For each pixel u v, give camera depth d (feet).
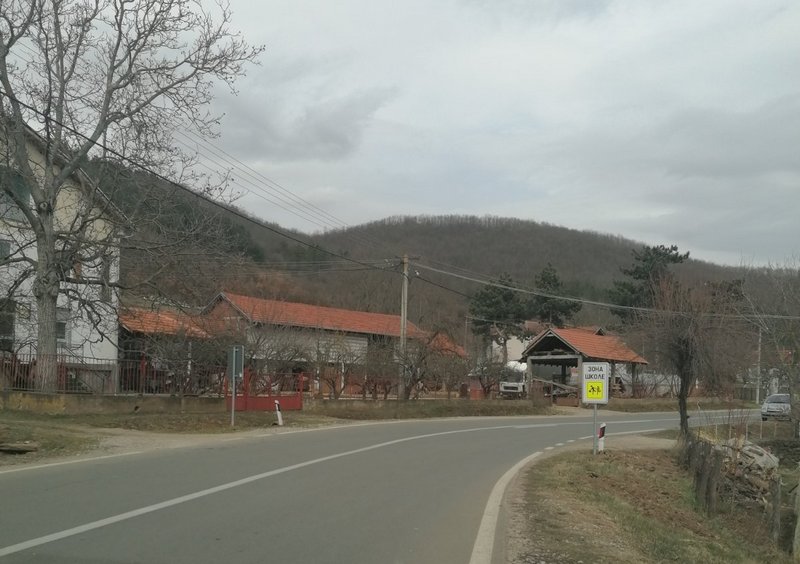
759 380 121.90
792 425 96.22
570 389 149.18
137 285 69.97
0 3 62.34
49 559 20.30
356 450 52.65
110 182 67.46
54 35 65.10
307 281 205.05
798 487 52.24
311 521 26.68
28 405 61.98
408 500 32.63
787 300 85.61
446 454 53.88
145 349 77.25
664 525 37.88
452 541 24.84
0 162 66.69
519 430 83.76
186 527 24.72
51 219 67.51
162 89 66.54
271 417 77.87
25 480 33.83
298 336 104.73
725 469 59.57
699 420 87.40
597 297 209.05
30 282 83.71
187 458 43.73
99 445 48.80
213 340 82.38
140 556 20.85
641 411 140.26
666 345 72.38
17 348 70.69
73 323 80.79
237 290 136.98
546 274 205.36
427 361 110.83
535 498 35.06
